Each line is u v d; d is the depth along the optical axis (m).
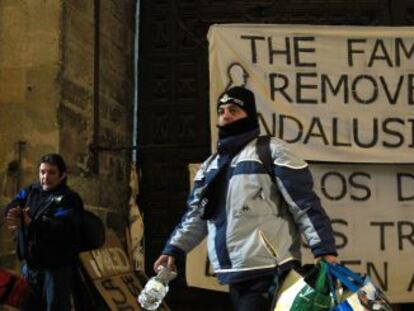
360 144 6.19
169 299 7.30
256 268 3.13
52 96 5.76
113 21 7.21
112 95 7.10
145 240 7.50
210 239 3.34
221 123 3.37
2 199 5.70
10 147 5.75
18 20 5.87
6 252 5.59
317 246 3.07
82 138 6.27
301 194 3.15
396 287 6.19
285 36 6.26
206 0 7.80
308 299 2.99
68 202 4.91
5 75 5.83
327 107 6.21
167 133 7.66
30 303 4.93
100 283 5.88
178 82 7.73
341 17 7.72
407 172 6.32
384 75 6.28
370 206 6.27
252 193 3.20
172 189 7.57
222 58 6.20
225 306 7.26
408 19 7.64
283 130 6.15
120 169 7.26
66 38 5.94
